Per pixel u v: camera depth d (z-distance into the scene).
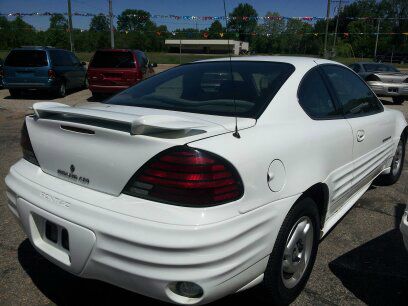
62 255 2.20
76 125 2.18
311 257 2.70
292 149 2.37
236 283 2.02
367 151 3.53
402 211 4.10
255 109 2.46
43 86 13.10
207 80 2.88
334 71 3.37
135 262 1.89
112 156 2.04
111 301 2.58
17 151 6.22
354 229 3.67
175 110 2.54
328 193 2.80
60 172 2.32
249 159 2.05
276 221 2.21
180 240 1.83
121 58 12.66
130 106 2.71
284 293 2.46
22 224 2.44
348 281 2.83
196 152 1.91
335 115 3.09
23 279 2.80
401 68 39.44
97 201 2.06
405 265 3.05
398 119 4.43
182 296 1.96
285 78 2.75
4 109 10.86
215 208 1.91
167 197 1.91
